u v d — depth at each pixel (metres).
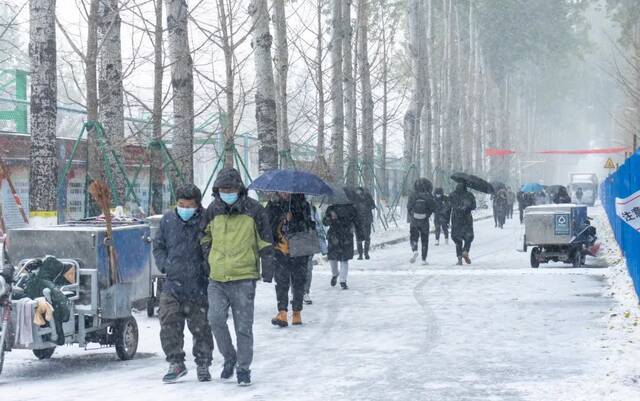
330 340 13.98
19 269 12.09
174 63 23.50
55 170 20.48
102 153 22.20
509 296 19.59
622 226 26.69
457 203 28.31
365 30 46.47
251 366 11.78
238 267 10.34
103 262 12.48
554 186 69.00
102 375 11.58
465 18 98.62
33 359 13.28
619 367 10.94
